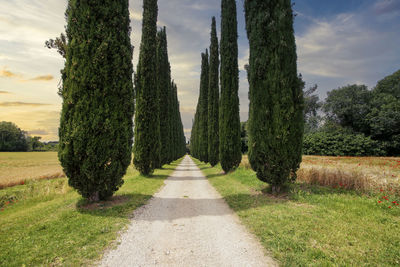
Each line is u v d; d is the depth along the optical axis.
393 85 33.75
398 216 4.49
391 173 7.30
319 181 7.63
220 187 9.41
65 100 5.72
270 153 6.94
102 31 6.10
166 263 3.05
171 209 6.08
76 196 7.71
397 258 2.92
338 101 33.47
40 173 17.44
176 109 40.62
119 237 3.98
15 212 6.27
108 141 5.98
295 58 7.17
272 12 7.32
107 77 6.05
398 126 25.95
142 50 15.02
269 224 4.39
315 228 4.02
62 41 7.19
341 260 2.92
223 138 14.86
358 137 28.11
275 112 6.90
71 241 3.69
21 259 3.06
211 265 2.98
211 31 21.06
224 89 14.98
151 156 14.27
